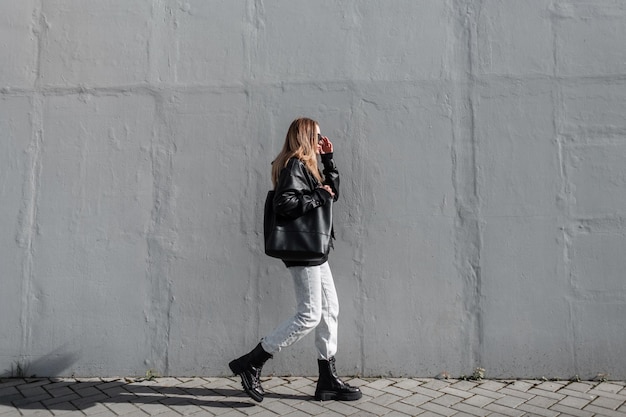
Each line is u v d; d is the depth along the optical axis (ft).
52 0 12.25
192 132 11.98
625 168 11.43
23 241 11.80
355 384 10.90
